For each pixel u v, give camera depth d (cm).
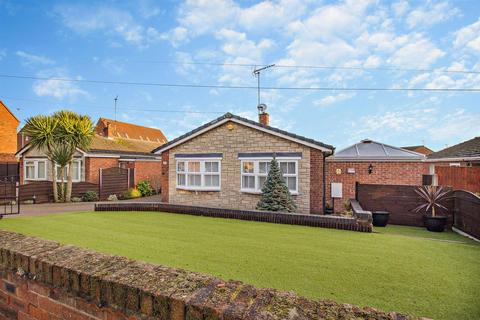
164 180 1397
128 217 971
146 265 195
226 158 1256
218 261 479
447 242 640
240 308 141
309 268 449
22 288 215
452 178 1414
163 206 1103
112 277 174
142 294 160
